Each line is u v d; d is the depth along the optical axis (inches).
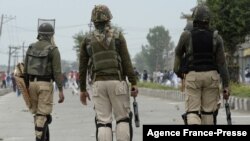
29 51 515.8
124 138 412.2
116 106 414.0
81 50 424.5
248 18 1674.5
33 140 650.2
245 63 2923.2
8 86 4163.4
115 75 413.7
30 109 514.9
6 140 652.1
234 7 1668.3
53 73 510.9
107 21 417.7
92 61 418.3
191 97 443.5
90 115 1013.2
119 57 416.8
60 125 824.9
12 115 1050.1
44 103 509.4
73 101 1577.3
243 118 914.7
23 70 514.0
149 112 1069.1
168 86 2151.8
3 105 1445.6
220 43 439.2
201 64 439.2
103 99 416.2
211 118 448.1
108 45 412.5
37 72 508.7
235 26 1673.2
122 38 416.8
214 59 441.7
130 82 421.4
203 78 438.9
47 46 513.7
